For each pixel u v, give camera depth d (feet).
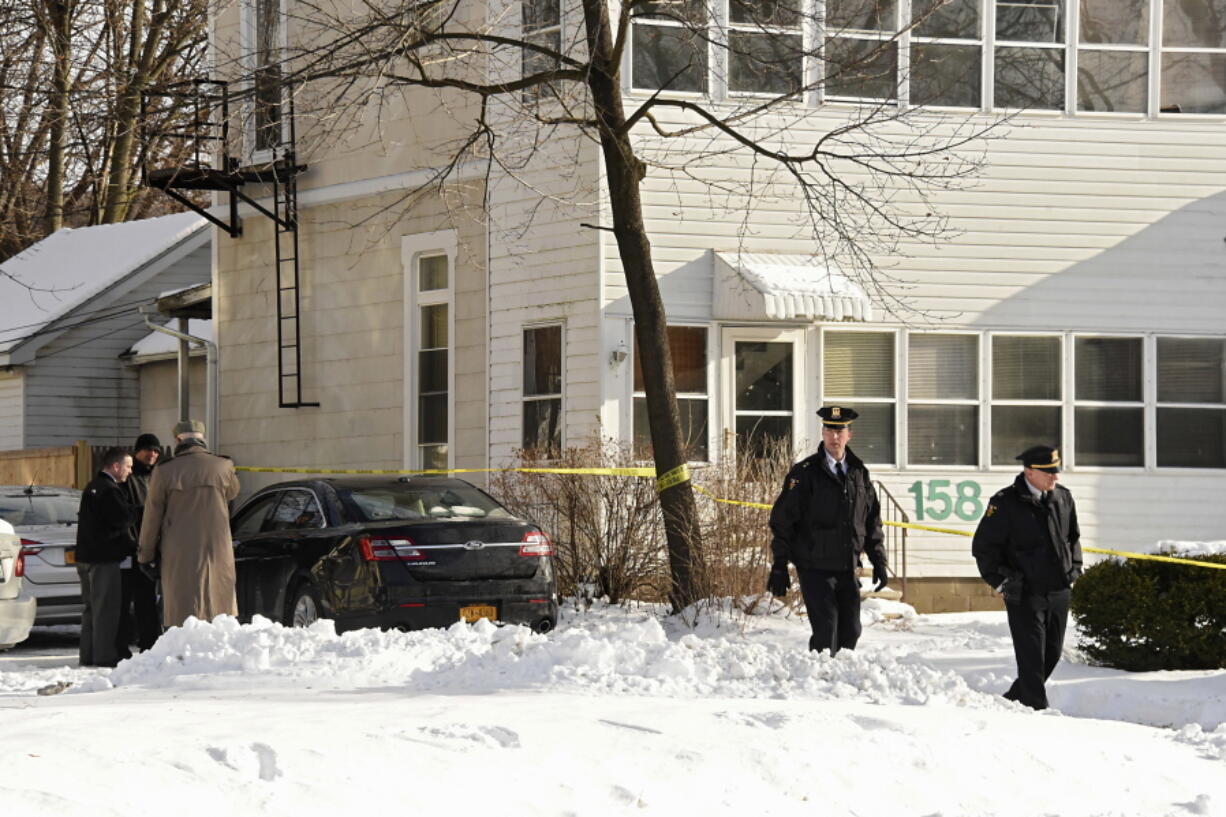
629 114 127.03
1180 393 136.67
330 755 48.55
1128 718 74.13
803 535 78.28
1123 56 136.26
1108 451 135.74
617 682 72.23
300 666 77.25
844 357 131.85
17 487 118.73
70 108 140.87
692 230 128.16
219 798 43.57
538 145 126.93
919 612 131.95
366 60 105.19
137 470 102.22
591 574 111.96
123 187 265.54
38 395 198.80
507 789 47.55
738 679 74.23
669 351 113.19
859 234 129.39
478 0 133.80
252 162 151.53
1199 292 136.77
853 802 51.19
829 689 72.43
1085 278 135.23
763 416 129.49
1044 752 57.98
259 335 153.48
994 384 134.00
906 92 131.54
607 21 107.55
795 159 112.57
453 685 72.90
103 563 98.07
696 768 51.19
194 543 91.66
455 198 136.36
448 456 137.90
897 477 132.16
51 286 213.87
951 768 54.80
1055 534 73.00
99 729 51.96
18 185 260.21
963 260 133.18
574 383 127.95
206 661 79.15
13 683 81.25
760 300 123.03
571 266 128.67
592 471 108.37
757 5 128.57
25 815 40.09
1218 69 137.59
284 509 100.73
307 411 149.07
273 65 119.34
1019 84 134.51
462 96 136.05
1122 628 86.07
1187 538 135.85
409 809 45.09
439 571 91.66
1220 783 56.95
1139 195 135.95
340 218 146.51
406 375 140.97
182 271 209.26
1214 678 81.10
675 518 107.45
